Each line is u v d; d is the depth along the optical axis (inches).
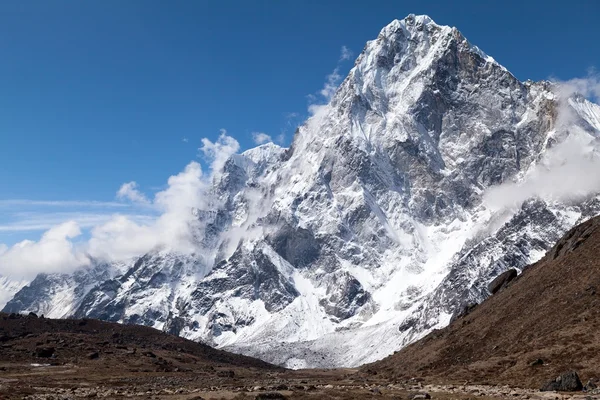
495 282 6948.8
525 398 2915.8
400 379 4926.2
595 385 3053.6
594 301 4279.0
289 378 6786.4
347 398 3157.0
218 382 5236.2
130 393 3846.0
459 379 4146.2
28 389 3946.9
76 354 7140.8
